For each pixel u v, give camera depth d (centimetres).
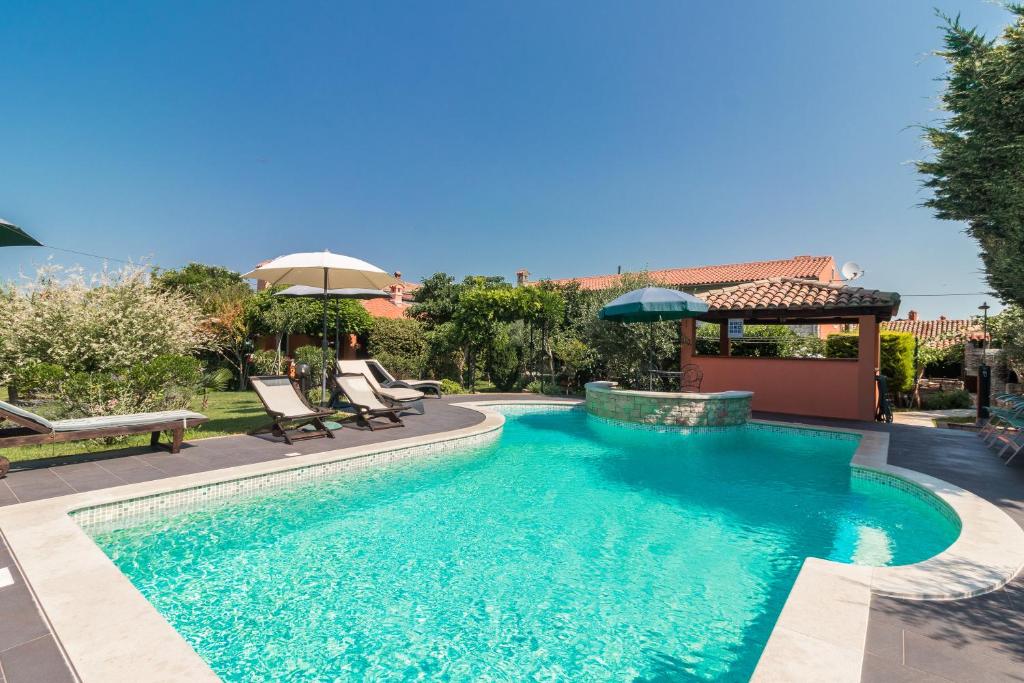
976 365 1941
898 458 815
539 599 418
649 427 1204
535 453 944
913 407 1922
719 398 1170
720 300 1527
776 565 483
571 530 569
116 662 264
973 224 998
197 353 1977
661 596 425
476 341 1881
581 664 333
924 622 316
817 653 277
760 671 260
